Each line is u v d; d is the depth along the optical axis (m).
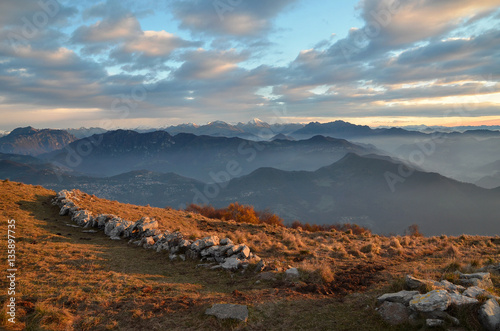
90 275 12.45
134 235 22.31
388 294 8.91
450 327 6.70
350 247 21.95
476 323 6.67
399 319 7.53
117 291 10.78
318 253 19.00
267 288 11.41
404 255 18.58
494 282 10.29
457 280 9.92
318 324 7.99
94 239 21.03
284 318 8.48
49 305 9.09
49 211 27.66
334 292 10.85
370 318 8.05
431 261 16.28
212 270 14.69
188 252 17.31
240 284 12.32
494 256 17.19
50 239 18.84
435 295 7.50
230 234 24.22
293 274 12.59
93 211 28.91
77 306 9.31
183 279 13.17
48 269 12.80
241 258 15.69
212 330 7.73
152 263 15.91
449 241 24.56
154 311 9.04
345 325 7.81
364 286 11.46
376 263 16.14
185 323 8.17
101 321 8.42
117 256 16.62
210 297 10.30
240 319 8.15
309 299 9.99
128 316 8.72
